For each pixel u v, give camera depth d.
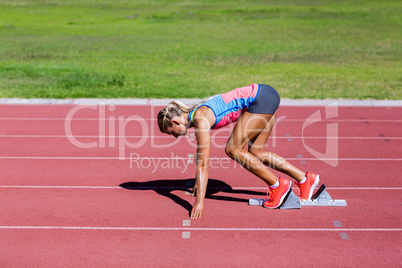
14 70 18.11
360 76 17.59
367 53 23.56
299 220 6.65
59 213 6.84
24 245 5.98
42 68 18.58
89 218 6.69
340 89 15.29
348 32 32.09
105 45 25.72
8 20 38.75
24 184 7.87
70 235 6.23
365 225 6.52
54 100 13.63
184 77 17.39
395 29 33.47
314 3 56.03
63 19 40.50
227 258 5.70
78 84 15.77
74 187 7.78
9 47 24.50
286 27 34.97
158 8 51.41
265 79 17.02
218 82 16.45
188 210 6.96
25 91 14.61
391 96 14.30
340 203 7.10
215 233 6.29
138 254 5.79
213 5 54.59
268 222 6.59
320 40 28.34
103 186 7.83
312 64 20.45
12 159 9.09
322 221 6.62
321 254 5.80
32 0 54.94
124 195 7.47
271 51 24.08
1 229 6.37
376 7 50.78
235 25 36.34
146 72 18.30
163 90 15.00
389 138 10.63
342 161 9.11
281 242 6.07
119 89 15.16
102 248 5.92
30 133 10.81
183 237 6.18
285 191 6.89
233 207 7.05
